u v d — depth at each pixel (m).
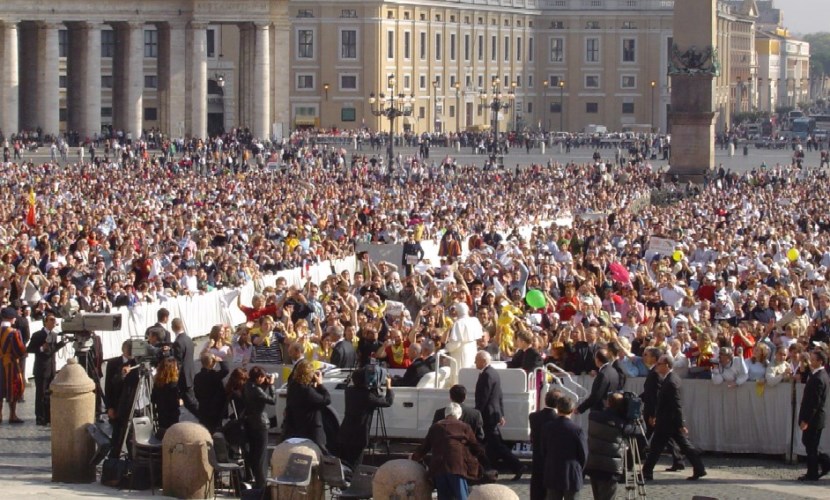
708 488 32.81
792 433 35.62
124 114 157.50
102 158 134.50
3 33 152.38
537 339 36.25
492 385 32.19
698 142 116.69
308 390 30.53
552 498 27.77
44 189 90.25
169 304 51.88
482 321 39.53
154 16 156.50
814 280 49.16
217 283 56.88
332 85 196.88
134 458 30.86
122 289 50.28
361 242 70.81
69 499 28.75
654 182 114.81
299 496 28.27
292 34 196.38
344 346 36.53
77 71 157.88
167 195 90.06
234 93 188.12
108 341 48.59
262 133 158.38
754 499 31.81
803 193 104.62
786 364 35.94
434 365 34.94
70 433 31.30
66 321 35.25
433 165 138.00
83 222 70.00
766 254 59.75
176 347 33.62
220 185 97.00
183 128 158.50
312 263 63.56
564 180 114.75
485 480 28.70
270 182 102.69
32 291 48.22
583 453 27.80
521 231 80.00
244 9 157.75
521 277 52.94
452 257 61.84
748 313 46.22
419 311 44.75
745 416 36.00
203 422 31.88
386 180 114.69
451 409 28.05
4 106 152.62
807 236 68.50
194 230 69.25
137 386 31.89
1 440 36.41
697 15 115.62
